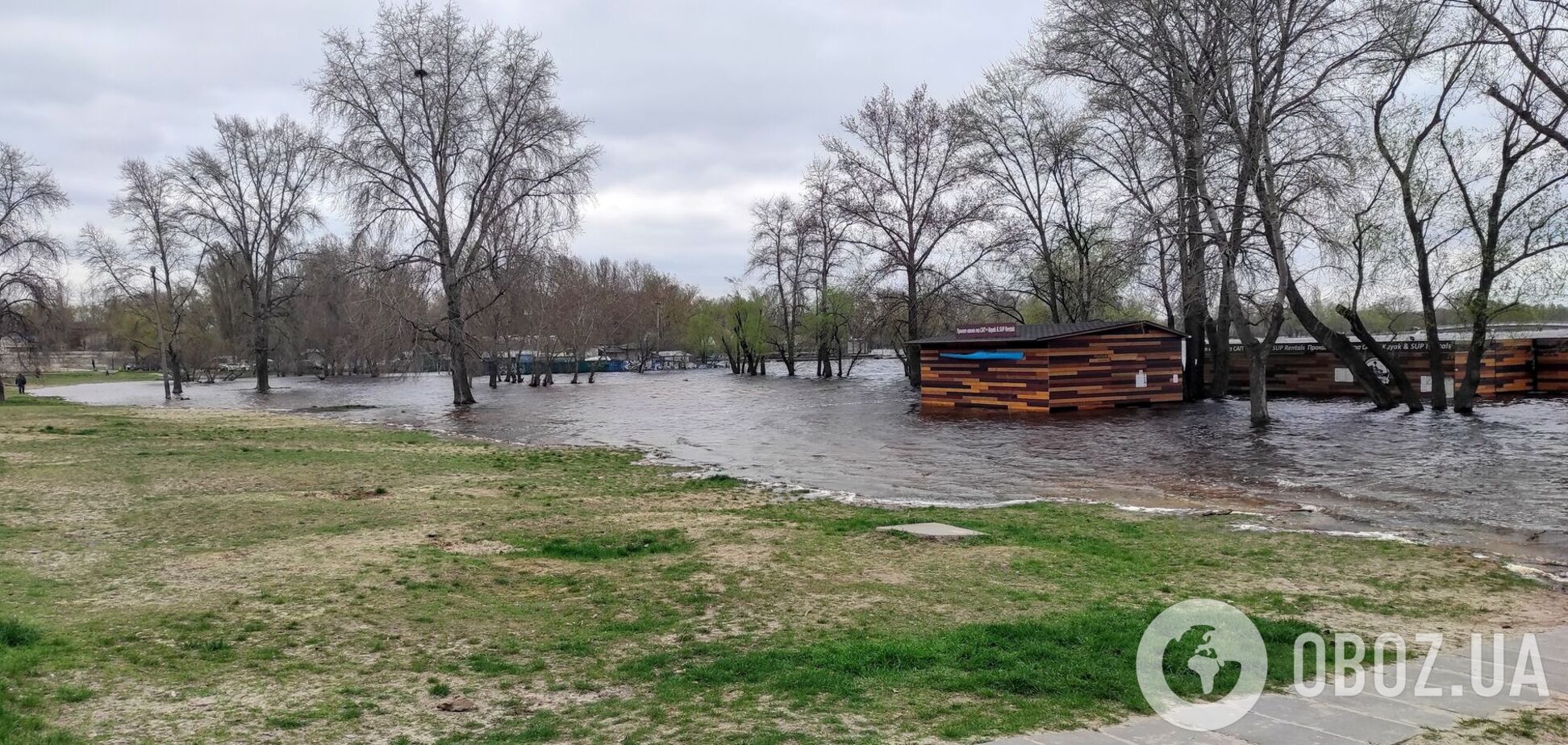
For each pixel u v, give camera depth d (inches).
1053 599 344.5
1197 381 1568.7
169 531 465.1
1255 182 1081.4
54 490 591.2
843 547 443.2
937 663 260.4
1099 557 426.0
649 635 299.0
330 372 3297.2
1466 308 1135.0
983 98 1718.8
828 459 864.9
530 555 421.4
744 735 207.3
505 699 237.6
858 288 2059.5
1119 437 1029.2
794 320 2861.7
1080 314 1812.3
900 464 821.9
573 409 1590.8
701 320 3604.8
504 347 2640.3
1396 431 1022.4
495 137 1635.1
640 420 1341.0
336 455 837.8
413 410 1605.6
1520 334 1863.9
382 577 368.2
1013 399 1408.7
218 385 2903.5
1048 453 895.7
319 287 2593.5
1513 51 864.9
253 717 221.1
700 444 1003.9
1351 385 1571.1
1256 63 1056.8
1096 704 225.9
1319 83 1038.4
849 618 318.0
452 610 326.3
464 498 595.5
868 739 203.0
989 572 391.2
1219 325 1566.2
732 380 2773.1
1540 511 558.3
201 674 252.8
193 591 343.6
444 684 249.9
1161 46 1146.7
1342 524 526.6
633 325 3708.2
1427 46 1019.9
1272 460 811.4
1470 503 587.5
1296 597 351.9
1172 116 1219.9
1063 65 1259.2
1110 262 1296.8
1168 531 496.1
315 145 1622.8
